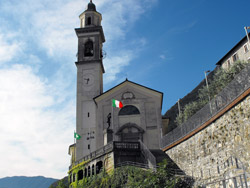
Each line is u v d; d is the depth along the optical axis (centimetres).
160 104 4859
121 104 4559
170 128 5522
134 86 4962
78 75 5356
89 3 6009
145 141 4619
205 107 2636
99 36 5672
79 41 5606
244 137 1939
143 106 4841
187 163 2764
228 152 2108
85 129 4962
